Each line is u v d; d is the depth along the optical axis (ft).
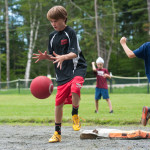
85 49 120.06
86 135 14.29
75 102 14.49
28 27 118.32
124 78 74.69
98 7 113.91
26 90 74.74
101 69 28.86
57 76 14.76
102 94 28.04
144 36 97.04
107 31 117.29
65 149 11.84
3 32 144.66
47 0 106.42
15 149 12.25
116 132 13.93
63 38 14.42
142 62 123.13
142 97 45.57
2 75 145.07
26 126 20.57
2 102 45.32
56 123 14.21
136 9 124.98
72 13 110.01
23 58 132.05
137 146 11.80
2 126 20.63
